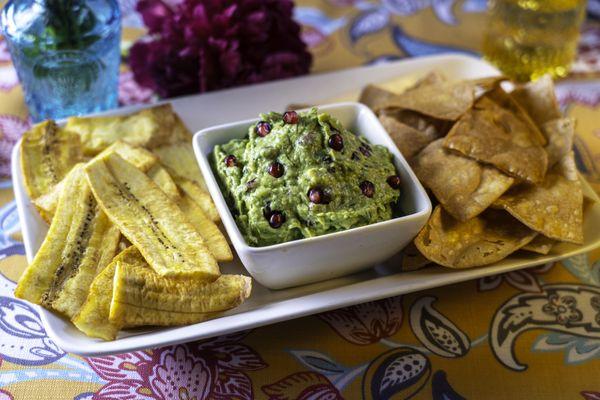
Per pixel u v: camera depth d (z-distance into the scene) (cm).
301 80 66
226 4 67
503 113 57
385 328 51
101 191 52
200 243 51
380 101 62
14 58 62
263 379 49
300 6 79
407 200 52
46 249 50
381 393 48
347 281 53
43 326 51
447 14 79
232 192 51
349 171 50
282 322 51
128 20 77
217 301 48
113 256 51
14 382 48
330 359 50
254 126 52
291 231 49
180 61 67
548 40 69
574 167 55
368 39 76
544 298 53
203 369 49
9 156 62
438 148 56
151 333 47
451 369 49
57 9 60
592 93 70
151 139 59
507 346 50
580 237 52
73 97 63
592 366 50
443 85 60
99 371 49
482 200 52
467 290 53
